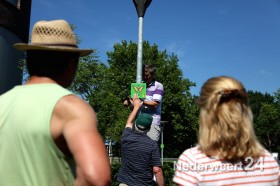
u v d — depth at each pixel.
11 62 27.28
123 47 49.34
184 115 50.62
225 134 2.29
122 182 5.43
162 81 48.97
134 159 5.38
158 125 6.19
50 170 1.77
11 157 1.83
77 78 28.39
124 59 49.19
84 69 28.59
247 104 2.40
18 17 27.97
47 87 1.92
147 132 6.00
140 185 5.32
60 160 1.78
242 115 2.34
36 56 2.01
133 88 5.82
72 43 2.06
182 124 51.44
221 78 2.44
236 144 2.29
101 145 1.67
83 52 2.08
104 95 36.94
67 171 1.79
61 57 2.01
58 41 2.02
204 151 2.34
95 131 1.71
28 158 1.79
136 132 5.43
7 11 26.58
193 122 50.91
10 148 1.84
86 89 30.00
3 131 1.90
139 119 5.45
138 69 7.72
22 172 1.80
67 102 1.80
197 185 2.31
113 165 10.42
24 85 2.04
